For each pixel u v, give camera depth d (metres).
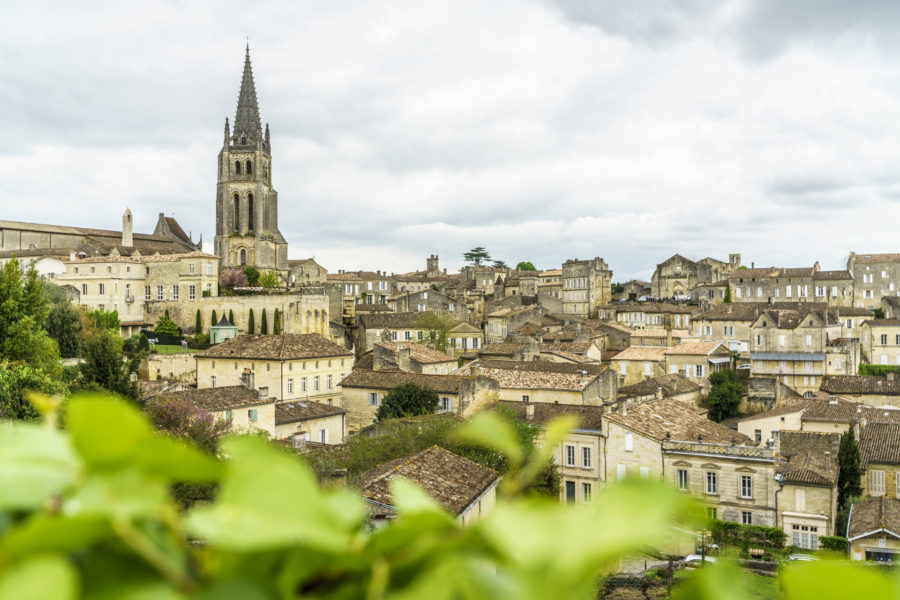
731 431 55.31
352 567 1.32
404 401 64.81
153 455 1.28
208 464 1.32
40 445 1.35
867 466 54.19
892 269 144.38
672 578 25.78
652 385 80.50
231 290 121.50
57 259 117.88
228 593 1.23
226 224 137.75
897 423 59.44
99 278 113.31
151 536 1.25
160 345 110.31
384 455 44.09
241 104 141.50
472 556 1.33
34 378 41.22
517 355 94.12
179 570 1.25
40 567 1.12
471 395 67.00
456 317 141.38
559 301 161.25
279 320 112.12
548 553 1.22
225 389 60.81
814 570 1.21
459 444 43.12
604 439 51.97
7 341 48.28
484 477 31.20
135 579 1.22
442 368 88.81
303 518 1.31
